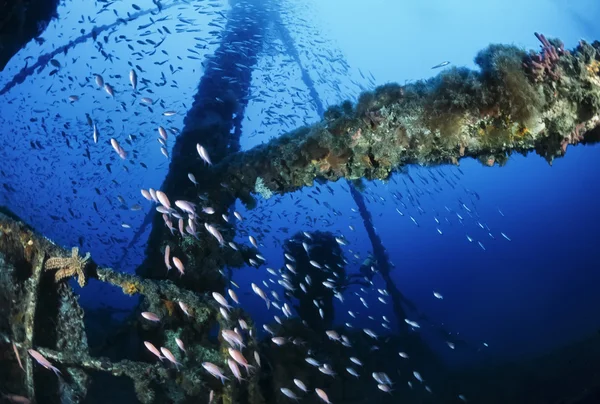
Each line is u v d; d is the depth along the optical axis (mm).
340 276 10602
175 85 12844
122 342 5949
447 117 4504
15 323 4199
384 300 11055
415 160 5168
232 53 11188
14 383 4164
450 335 17250
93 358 4395
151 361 5547
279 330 7227
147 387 4684
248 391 5191
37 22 6707
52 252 4414
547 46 4324
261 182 6605
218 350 5395
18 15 6074
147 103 8312
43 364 3984
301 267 10289
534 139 4523
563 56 4309
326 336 8625
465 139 4598
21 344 4113
